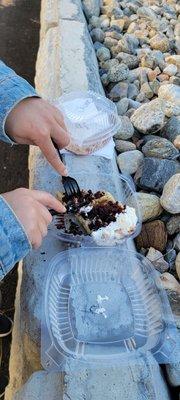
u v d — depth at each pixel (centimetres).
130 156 45
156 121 47
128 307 33
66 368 29
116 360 30
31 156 46
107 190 40
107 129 43
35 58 68
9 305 43
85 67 51
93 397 28
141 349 30
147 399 28
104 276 34
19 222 27
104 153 43
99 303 33
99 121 43
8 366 39
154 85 54
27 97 33
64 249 36
